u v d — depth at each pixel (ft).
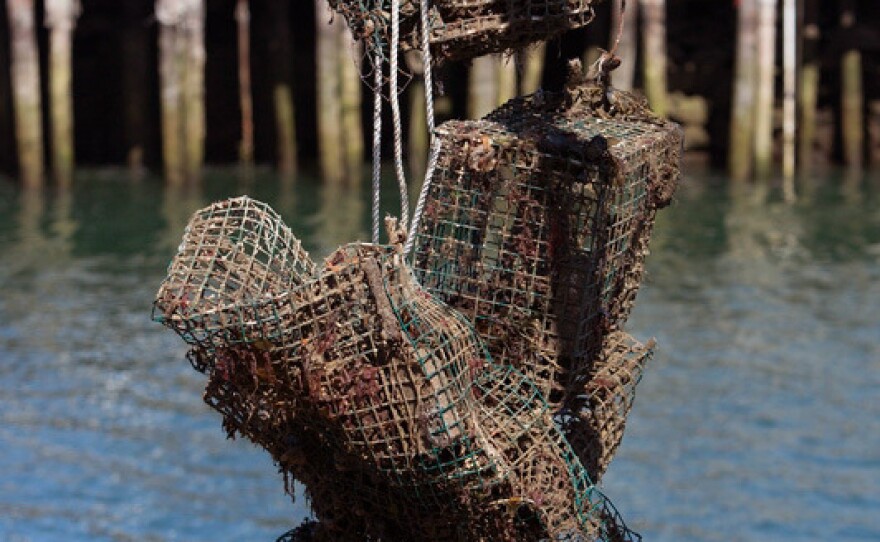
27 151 96.32
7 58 102.47
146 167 104.99
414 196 93.66
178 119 97.09
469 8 19.17
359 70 19.69
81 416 49.57
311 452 18.01
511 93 90.58
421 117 98.68
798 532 40.29
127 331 61.26
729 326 62.44
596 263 19.25
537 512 17.66
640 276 21.56
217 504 42.09
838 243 81.41
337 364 16.76
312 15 111.96
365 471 17.49
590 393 20.07
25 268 74.28
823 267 75.41
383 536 18.07
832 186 100.07
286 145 103.50
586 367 19.75
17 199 94.68
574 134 19.06
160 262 76.13
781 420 49.60
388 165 104.27
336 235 81.30
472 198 19.24
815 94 105.91
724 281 71.82
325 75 96.27
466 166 19.10
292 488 18.45
